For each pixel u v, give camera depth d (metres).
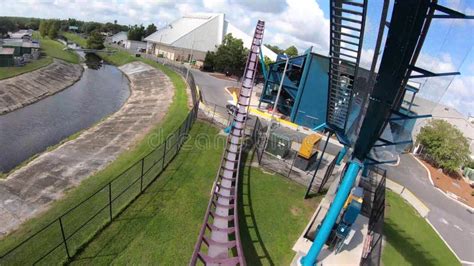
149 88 59.59
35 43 81.19
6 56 55.00
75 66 76.62
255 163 23.86
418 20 8.95
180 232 14.89
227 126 31.17
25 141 31.56
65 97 50.53
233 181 19.00
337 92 15.79
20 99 44.03
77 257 12.62
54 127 36.59
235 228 13.88
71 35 160.50
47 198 19.42
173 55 87.81
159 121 35.25
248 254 14.23
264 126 32.59
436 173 37.00
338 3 12.15
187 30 94.94
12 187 20.45
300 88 35.00
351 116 13.88
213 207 16.39
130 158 24.77
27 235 14.91
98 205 16.86
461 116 45.41
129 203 16.50
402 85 11.05
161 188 18.50
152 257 13.14
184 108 39.94
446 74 9.88
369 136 10.93
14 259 13.08
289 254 14.73
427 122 40.16
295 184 21.77
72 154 26.23
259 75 66.62
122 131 32.72
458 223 25.34
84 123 39.25
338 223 15.65
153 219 15.51
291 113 36.16
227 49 72.44
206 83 57.75
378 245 15.69
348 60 13.58
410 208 24.08
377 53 10.45
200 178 20.39
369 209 20.12
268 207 18.36
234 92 50.41
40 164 23.98
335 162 21.83
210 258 11.95
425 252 18.70
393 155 12.41
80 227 13.76
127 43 118.94
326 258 14.77
